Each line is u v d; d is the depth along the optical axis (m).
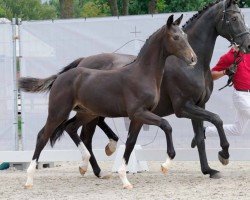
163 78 12.52
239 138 14.49
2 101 15.00
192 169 14.17
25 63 15.02
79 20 14.77
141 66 11.60
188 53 11.25
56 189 11.83
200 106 12.67
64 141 14.98
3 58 15.00
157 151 13.77
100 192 11.32
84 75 12.09
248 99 13.04
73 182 12.64
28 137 14.98
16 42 15.00
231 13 12.30
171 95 12.49
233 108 14.45
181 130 14.54
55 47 14.89
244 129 13.58
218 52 14.38
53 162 15.38
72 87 12.15
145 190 11.37
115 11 23.73
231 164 14.89
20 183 12.65
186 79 12.27
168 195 10.79
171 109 12.79
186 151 13.68
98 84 11.90
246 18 14.16
